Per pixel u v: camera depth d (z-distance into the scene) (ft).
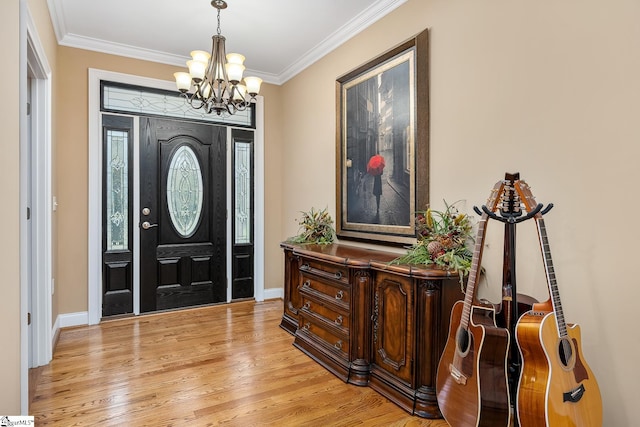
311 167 12.77
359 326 7.85
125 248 12.41
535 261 6.24
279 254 15.05
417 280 6.70
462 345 5.55
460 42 7.52
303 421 6.40
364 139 10.01
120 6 9.53
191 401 7.01
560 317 4.78
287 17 10.06
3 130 4.98
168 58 12.71
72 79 11.36
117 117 12.18
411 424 6.35
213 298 13.88
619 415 5.25
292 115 14.02
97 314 11.75
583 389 4.75
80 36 11.22
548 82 6.02
